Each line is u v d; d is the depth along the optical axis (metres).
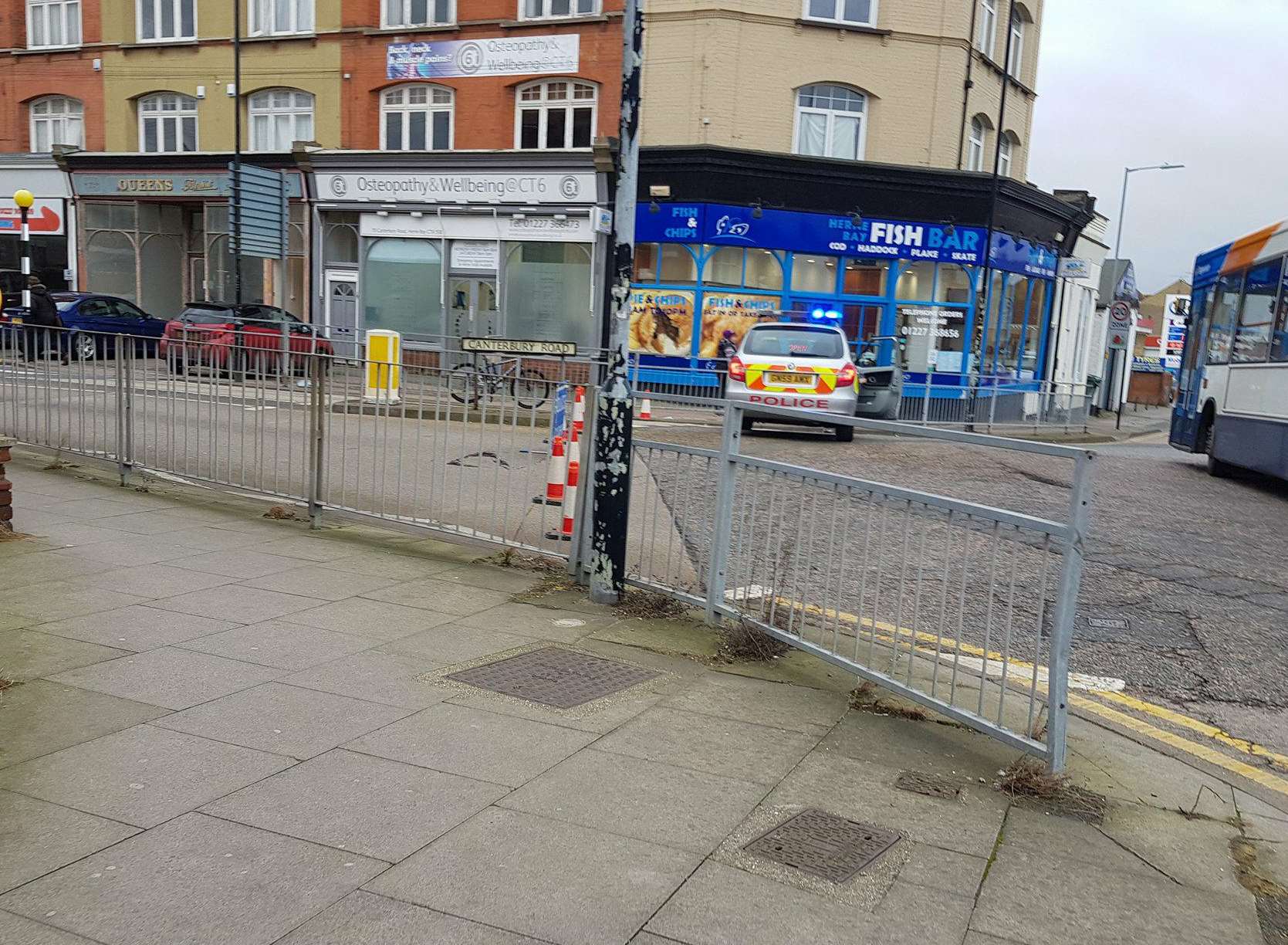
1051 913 3.05
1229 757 4.51
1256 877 3.35
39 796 3.42
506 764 3.85
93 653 4.80
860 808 3.66
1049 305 27.22
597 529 6.09
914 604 6.55
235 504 8.45
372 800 3.51
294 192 24.88
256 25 25.48
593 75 22.53
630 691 4.71
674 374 22.45
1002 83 22.77
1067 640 3.89
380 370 7.45
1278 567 8.30
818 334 15.91
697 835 3.39
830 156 22.31
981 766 4.10
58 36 27.84
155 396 8.57
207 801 3.45
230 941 2.69
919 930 2.92
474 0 23.30
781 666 5.19
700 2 21.34
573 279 23.12
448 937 2.75
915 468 12.45
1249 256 13.74
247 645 5.05
